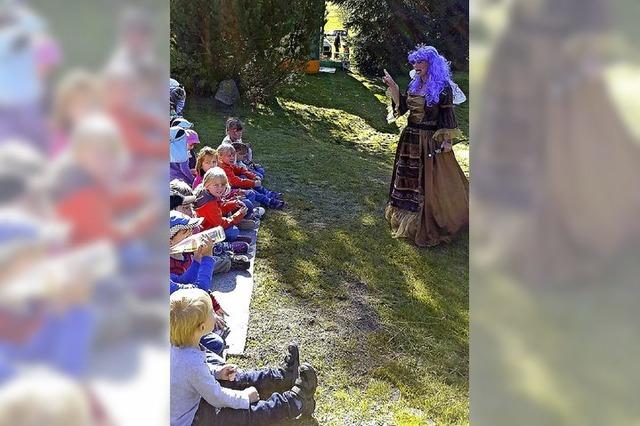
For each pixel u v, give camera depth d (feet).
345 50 47.19
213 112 26.50
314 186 17.12
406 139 13.20
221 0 26.37
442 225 12.96
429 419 7.32
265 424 6.61
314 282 10.91
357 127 30.32
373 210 15.25
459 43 39.04
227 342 8.58
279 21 27.76
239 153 16.34
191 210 10.16
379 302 10.37
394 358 8.63
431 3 39.99
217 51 26.99
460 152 20.74
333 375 8.12
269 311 9.68
